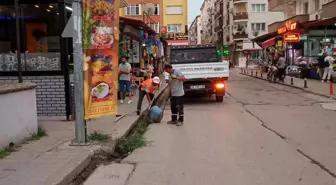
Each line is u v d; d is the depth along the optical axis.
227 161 6.56
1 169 5.54
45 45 9.79
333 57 24.12
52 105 9.78
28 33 9.82
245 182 5.42
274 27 40.56
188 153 7.17
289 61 32.00
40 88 9.73
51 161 5.97
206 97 17.25
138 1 45.00
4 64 9.70
